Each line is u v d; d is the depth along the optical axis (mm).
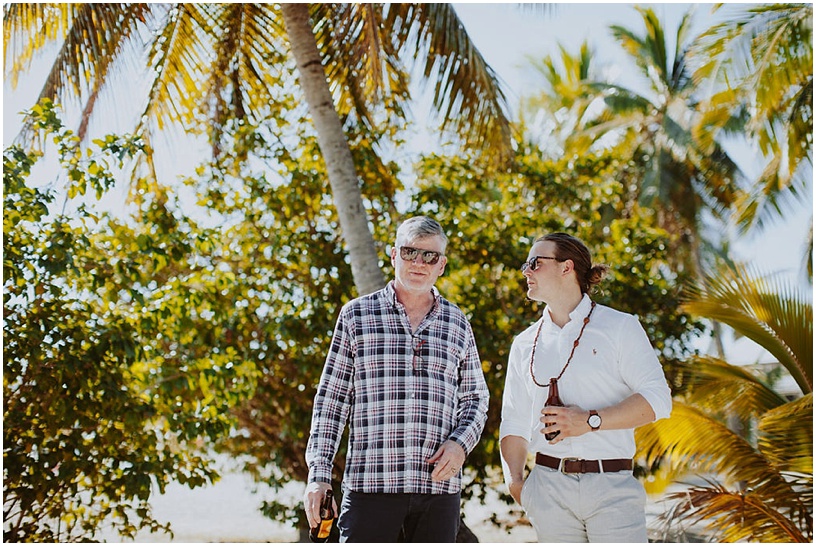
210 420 6344
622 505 2730
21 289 5586
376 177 7852
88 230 6191
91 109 7016
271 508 8070
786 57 9539
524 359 3088
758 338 5648
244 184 7809
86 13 6672
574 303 3010
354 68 7129
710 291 5750
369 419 2967
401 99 7352
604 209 11391
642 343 2865
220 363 6500
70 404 5684
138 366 6191
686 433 5289
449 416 3041
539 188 8484
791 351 5527
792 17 9586
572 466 2789
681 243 14734
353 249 6055
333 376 3037
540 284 3021
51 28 6840
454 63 6383
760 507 5012
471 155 7949
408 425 2945
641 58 15969
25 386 5680
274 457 7957
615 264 8094
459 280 7746
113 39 6773
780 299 5484
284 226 7734
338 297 7637
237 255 7711
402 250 3045
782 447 5141
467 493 7746
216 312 6676
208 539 10922
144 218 7156
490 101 6441
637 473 7508
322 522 2848
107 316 6234
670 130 14266
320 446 2955
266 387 7566
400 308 3066
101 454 6051
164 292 6332
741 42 10438
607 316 2934
